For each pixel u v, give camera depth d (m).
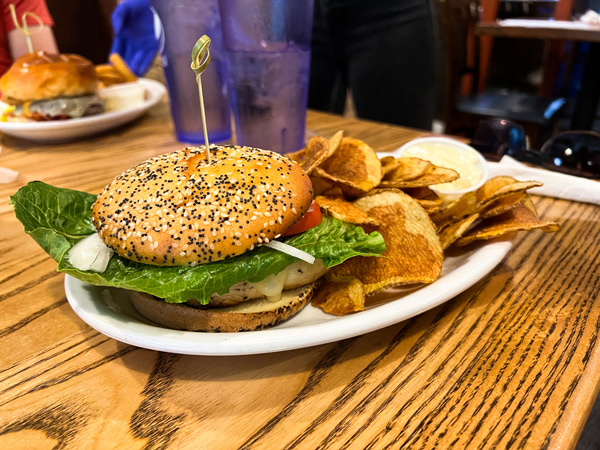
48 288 0.27
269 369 0.21
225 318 0.21
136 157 0.47
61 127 0.48
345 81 1.01
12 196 0.23
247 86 0.41
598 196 0.35
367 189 0.27
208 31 0.44
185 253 0.20
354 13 0.86
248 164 0.23
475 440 0.17
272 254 0.22
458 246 0.28
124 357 0.21
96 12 1.19
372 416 0.18
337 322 0.20
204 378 0.20
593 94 0.90
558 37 0.84
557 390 0.19
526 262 0.28
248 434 0.17
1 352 0.22
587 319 0.23
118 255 0.23
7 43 0.75
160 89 0.64
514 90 1.50
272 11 0.38
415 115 0.91
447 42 0.79
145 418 0.18
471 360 0.20
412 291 0.25
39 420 0.18
